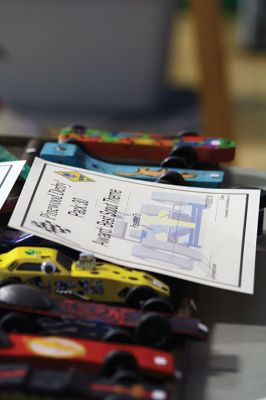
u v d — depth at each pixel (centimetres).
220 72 238
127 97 265
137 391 63
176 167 115
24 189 96
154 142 122
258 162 271
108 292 85
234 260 90
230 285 86
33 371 65
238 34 382
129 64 257
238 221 95
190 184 108
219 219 96
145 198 99
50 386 63
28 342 71
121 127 259
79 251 91
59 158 110
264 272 99
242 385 77
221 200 99
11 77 260
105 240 91
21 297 77
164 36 253
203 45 234
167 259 89
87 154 120
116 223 94
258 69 357
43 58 255
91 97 263
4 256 88
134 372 67
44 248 89
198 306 92
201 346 84
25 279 85
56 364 69
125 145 121
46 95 264
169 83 289
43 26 247
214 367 80
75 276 85
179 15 395
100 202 97
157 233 93
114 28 247
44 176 99
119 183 101
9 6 243
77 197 97
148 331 76
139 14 244
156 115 268
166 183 104
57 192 97
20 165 102
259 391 76
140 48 253
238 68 359
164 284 88
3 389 63
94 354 70
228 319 89
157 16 246
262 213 105
